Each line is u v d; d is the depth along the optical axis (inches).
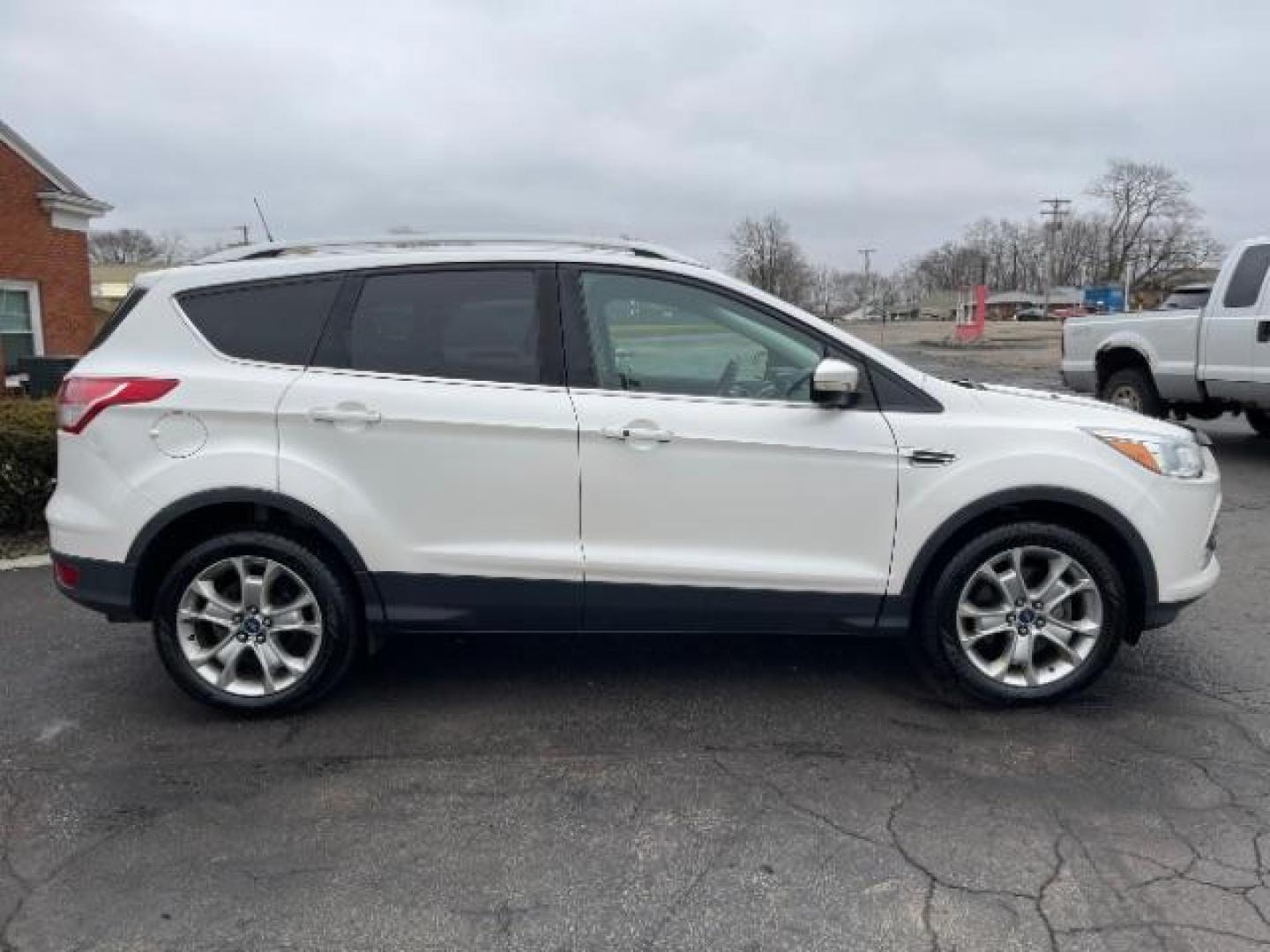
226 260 161.5
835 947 104.5
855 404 154.2
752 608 155.8
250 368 153.4
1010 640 158.4
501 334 154.8
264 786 138.6
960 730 153.8
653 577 154.0
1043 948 103.7
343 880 116.8
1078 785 136.6
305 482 150.6
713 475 152.2
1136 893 112.4
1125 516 153.2
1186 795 133.5
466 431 151.1
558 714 161.0
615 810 131.6
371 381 152.3
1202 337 370.6
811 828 126.7
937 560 157.2
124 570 152.7
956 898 112.0
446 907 111.7
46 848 123.7
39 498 279.3
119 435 151.8
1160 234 3769.7
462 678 175.6
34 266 722.2
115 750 149.6
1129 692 167.0
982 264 4857.3
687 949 104.3
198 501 150.8
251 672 160.9
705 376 155.7
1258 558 249.9
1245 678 173.0
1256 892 112.2
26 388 703.1
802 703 164.1
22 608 216.2
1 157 692.1
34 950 104.6
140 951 104.7
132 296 160.7
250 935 107.0
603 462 151.6
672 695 168.2
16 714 162.6
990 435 153.8
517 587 154.6
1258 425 438.0
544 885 115.5
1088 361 427.5
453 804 133.5
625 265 156.9
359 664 182.2
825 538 154.4
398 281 155.9
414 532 153.1
